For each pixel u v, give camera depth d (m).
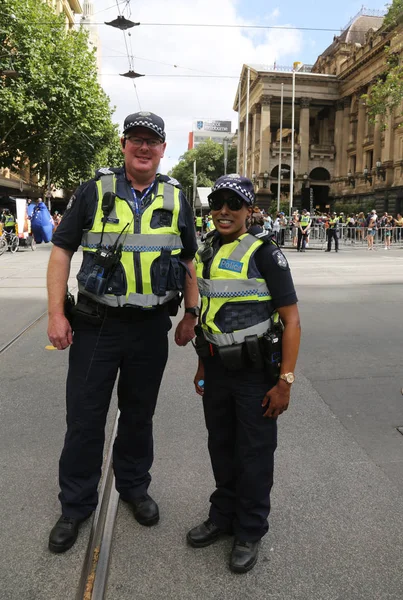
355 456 3.76
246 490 2.60
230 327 2.54
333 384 5.24
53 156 36.69
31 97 27.19
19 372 5.57
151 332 2.78
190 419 4.39
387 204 47.06
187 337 3.09
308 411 4.57
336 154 60.72
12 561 2.61
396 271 14.45
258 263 2.56
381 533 2.87
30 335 7.13
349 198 56.41
